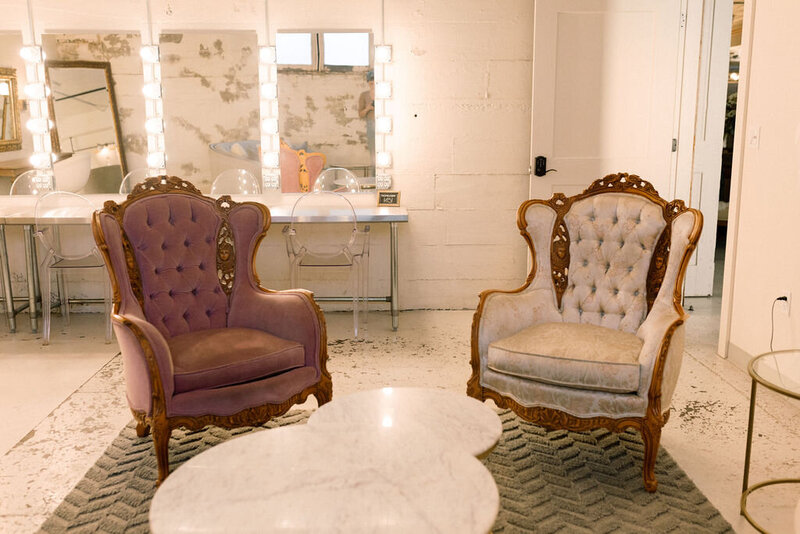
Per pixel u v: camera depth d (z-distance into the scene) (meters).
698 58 4.16
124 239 2.47
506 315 2.54
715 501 2.13
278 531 1.35
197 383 2.22
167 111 4.29
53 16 4.20
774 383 1.87
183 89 4.28
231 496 1.48
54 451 2.49
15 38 4.22
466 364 3.40
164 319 2.54
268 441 1.74
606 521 2.01
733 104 7.25
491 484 1.52
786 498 2.13
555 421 2.30
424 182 4.36
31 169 4.34
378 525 1.37
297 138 4.31
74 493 2.18
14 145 4.32
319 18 4.20
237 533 1.35
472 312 4.43
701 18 4.11
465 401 2.00
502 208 4.40
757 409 2.81
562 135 4.13
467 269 4.47
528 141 4.31
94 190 4.38
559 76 4.06
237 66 4.25
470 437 1.77
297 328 2.53
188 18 4.21
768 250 3.03
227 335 2.47
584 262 2.71
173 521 1.39
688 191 4.33
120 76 4.27
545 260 2.71
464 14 4.18
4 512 2.09
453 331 3.98
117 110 4.30
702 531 1.96
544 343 2.36
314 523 1.38
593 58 4.05
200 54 4.24
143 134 4.33
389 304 4.48
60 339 3.88
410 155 4.33
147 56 4.24
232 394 2.26
